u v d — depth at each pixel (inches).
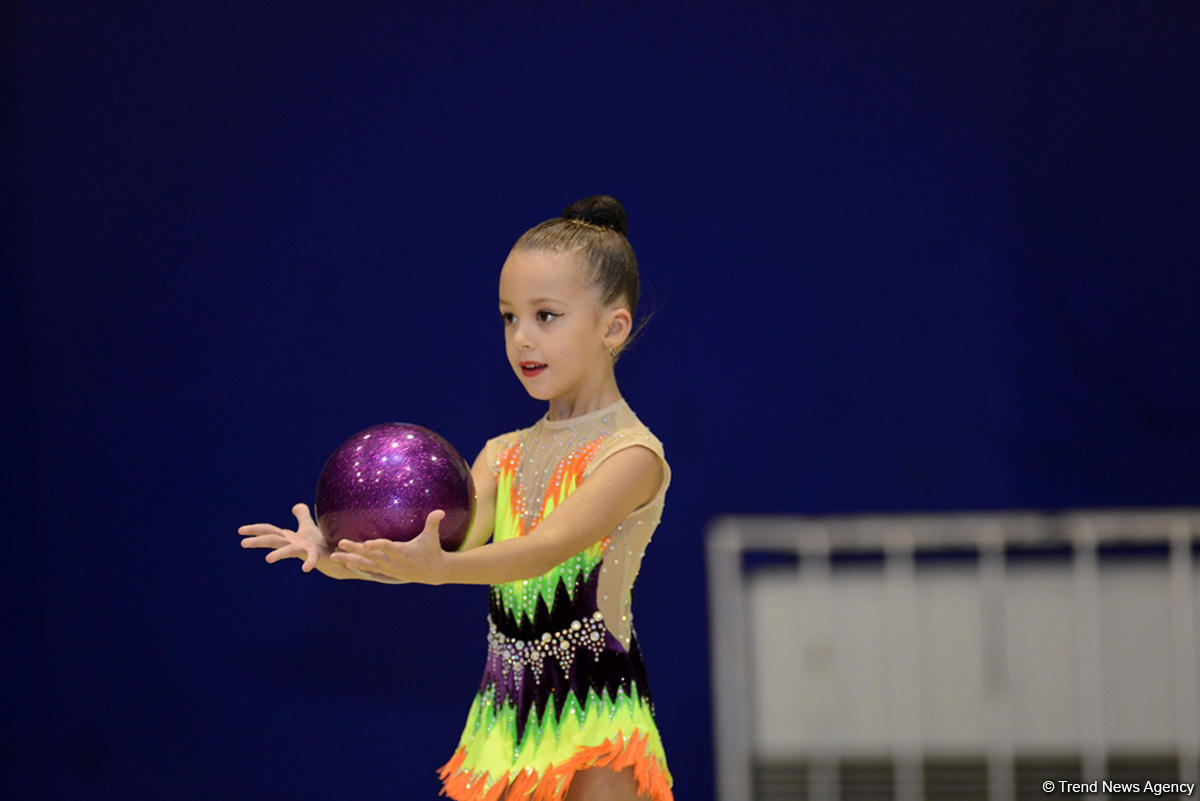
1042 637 438.0
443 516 273.3
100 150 483.5
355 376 475.2
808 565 444.1
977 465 455.8
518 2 471.8
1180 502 450.6
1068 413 454.9
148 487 480.4
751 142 463.2
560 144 469.4
